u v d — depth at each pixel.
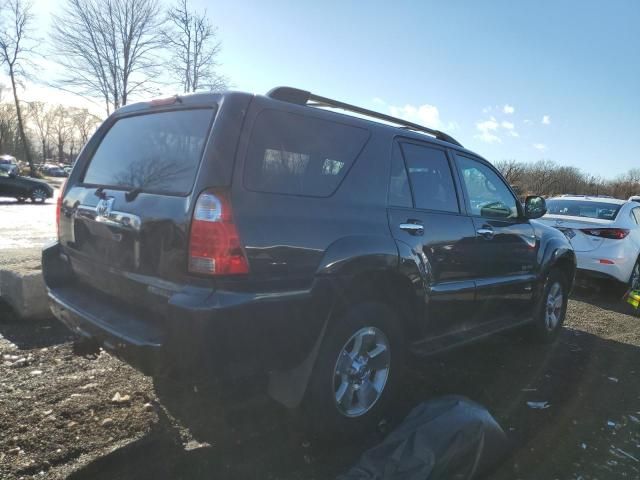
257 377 2.86
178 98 2.90
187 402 3.30
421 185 3.54
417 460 2.45
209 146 2.46
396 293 3.26
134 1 23.39
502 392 3.89
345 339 2.88
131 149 3.06
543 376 4.29
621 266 7.51
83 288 3.18
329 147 2.93
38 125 72.00
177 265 2.42
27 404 3.13
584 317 6.62
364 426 3.06
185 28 22.92
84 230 3.10
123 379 3.56
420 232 3.33
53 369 3.66
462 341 3.73
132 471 2.60
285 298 2.51
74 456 2.67
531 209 4.78
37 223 12.91
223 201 2.36
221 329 2.29
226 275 2.33
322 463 2.78
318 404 2.82
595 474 2.83
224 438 2.94
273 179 2.60
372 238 2.96
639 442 3.25
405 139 3.47
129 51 23.95
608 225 7.62
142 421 3.04
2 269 4.87
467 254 3.80
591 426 3.42
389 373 3.19
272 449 2.88
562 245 5.16
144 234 2.58
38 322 4.59
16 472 2.49
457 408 2.71
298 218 2.62
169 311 2.32
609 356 5.00
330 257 2.71
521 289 4.58
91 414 3.07
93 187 3.16
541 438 3.20
